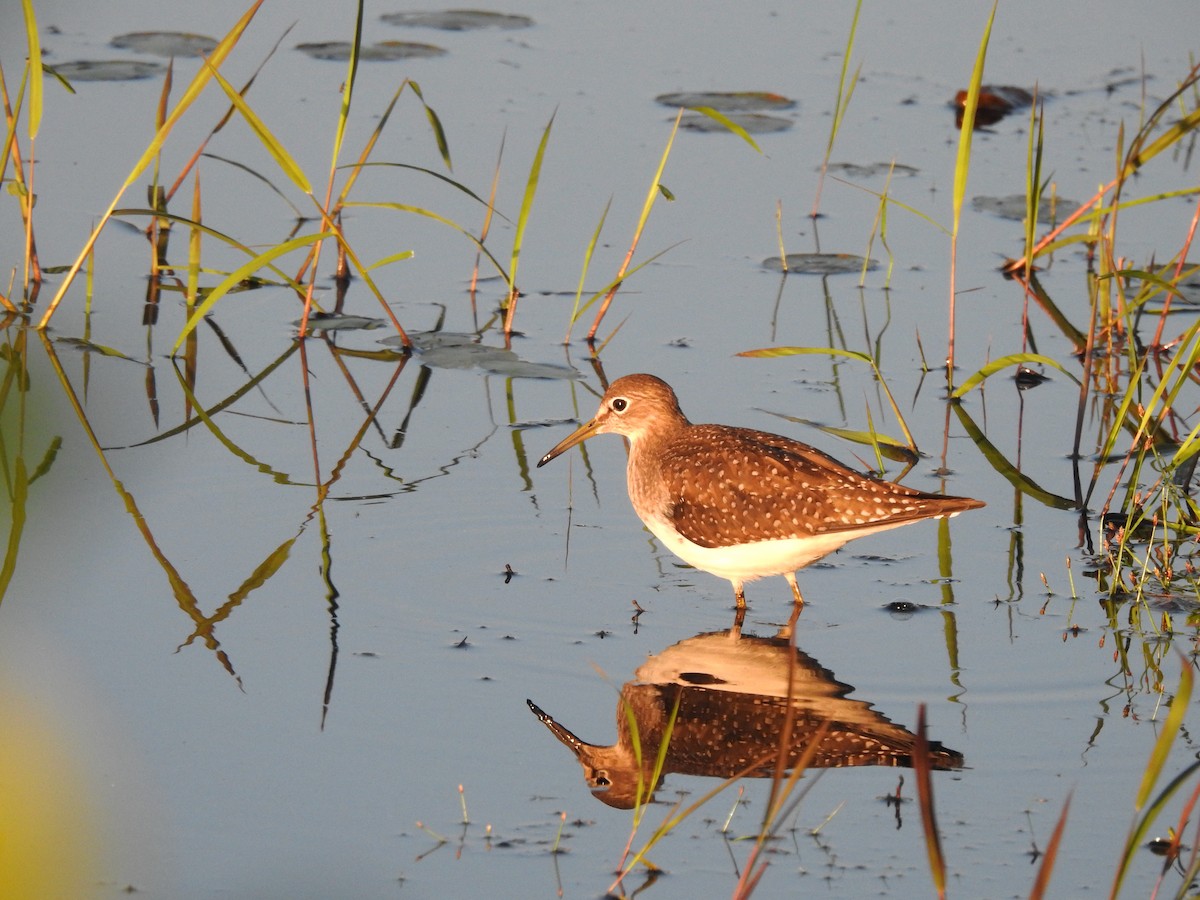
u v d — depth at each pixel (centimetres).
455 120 2031
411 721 964
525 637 1074
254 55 2217
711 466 1139
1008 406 1487
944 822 873
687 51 2325
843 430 1385
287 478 1309
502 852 841
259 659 1030
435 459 1354
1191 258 1725
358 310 1670
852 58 2305
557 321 1644
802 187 1931
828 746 948
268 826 853
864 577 1186
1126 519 1244
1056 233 1680
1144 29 2392
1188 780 904
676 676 1029
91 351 1542
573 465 1362
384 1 2522
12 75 2084
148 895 790
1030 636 1083
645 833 865
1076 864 832
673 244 1798
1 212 1783
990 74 2212
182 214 1781
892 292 1702
